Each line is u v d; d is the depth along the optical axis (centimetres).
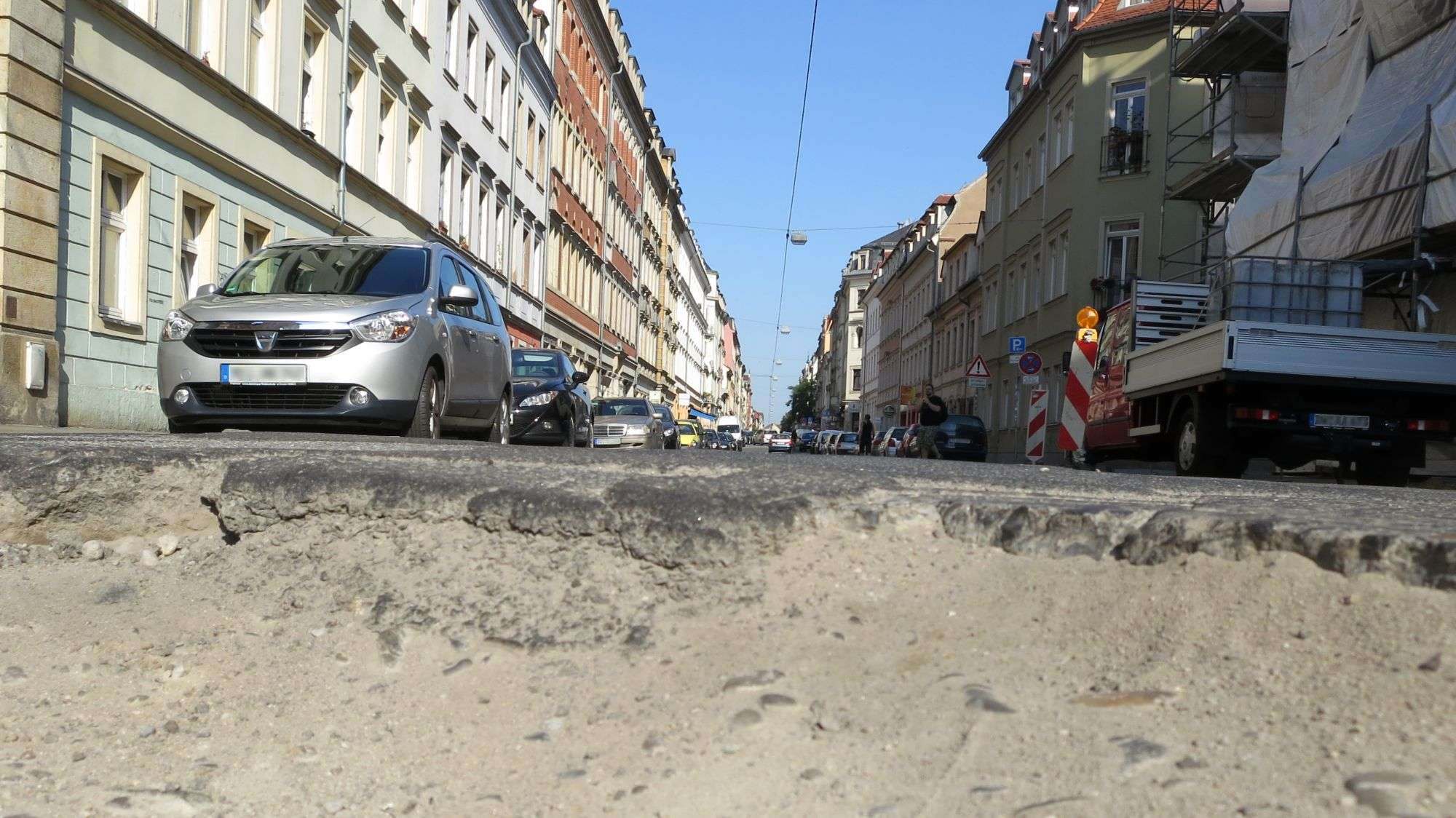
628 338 6319
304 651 303
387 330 846
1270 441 1171
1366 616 228
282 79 1888
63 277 1306
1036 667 242
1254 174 2048
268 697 283
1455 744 184
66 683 294
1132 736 206
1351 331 1129
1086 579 275
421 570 324
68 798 238
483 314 1102
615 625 288
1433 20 1606
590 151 5000
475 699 270
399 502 345
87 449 411
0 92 1202
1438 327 1572
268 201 1867
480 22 3212
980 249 4756
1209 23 2756
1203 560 264
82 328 1341
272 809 232
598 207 5294
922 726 223
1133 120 3130
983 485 396
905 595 284
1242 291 1316
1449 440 1148
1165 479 552
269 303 852
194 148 1595
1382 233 1572
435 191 2838
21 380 1210
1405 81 1652
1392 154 1557
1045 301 3500
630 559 311
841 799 203
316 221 2069
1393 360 1131
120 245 1458
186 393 829
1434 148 1465
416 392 867
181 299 1580
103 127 1377
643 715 249
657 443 2597
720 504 309
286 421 832
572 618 293
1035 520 295
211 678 294
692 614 288
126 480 380
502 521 329
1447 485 1396
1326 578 244
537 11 3925
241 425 843
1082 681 233
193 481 380
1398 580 235
